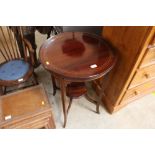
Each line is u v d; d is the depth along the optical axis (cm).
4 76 140
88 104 174
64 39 132
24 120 118
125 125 160
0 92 153
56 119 160
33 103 124
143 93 175
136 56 112
